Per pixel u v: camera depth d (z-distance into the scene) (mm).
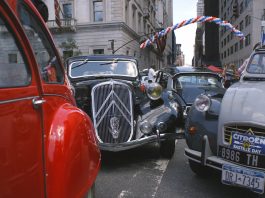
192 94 9852
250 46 48156
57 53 3102
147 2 60656
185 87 10141
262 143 3941
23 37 2414
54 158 2473
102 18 40812
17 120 2152
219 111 4598
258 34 46250
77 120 2768
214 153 4551
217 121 4582
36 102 2369
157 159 6609
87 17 40875
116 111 5941
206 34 31234
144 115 6289
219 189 5008
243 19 54406
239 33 18391
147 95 6531
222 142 4340
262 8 46219
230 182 4152
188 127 4895
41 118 2443
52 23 40125
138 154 6945
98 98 5984
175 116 6227
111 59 7887
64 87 3049
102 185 5176
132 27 47594
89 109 6094
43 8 3139
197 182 5301
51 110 2641
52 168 2461
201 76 10633
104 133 5879
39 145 2393
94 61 7840
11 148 2080
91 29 40344
